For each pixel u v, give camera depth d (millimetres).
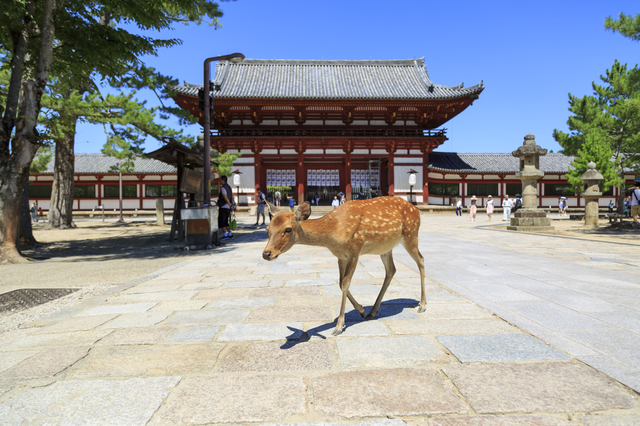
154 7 9781
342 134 33469
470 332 3297
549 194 38625
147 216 35938
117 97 11914
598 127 26141
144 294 5094
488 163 38969
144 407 2141
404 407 2082
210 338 3293
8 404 2207
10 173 8562
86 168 36344
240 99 31000
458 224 20984
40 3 9219
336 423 1954
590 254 8375
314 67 39375
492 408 2049
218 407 2133
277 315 3969
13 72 8734
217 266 7410
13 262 8328
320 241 3283
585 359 2662
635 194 15242
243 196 33375
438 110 33500
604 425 1865
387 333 3324
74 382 2482
